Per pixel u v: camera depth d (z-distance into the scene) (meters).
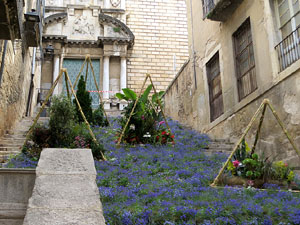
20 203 3.79
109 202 5.43
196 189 6.32
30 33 13.34
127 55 24.06
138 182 6.84
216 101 13.67
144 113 11.49
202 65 14.95
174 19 25.47
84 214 3.29
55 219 3.15
